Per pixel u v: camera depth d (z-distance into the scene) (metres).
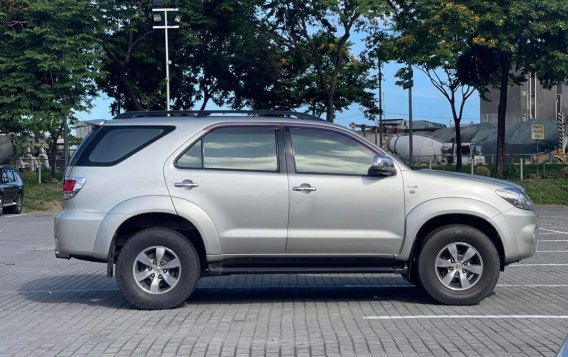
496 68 34.88
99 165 9.51
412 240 9.45
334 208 9.41
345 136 9.66
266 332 8.31
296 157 9.56
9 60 34.16
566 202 32.47
